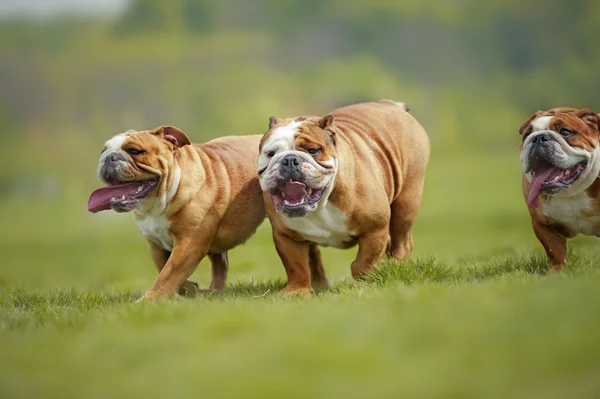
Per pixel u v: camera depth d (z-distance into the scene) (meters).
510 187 70.31
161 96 138.75
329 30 153.38
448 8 155.75
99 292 13.02
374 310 8.00
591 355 6.09
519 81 146.62
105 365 6.82
